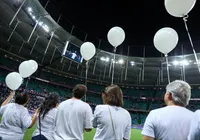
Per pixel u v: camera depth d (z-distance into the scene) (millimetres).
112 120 2293
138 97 34531
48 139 3070
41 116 3199
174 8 4566
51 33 24141
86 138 9742
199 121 1458
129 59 30062
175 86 2012
